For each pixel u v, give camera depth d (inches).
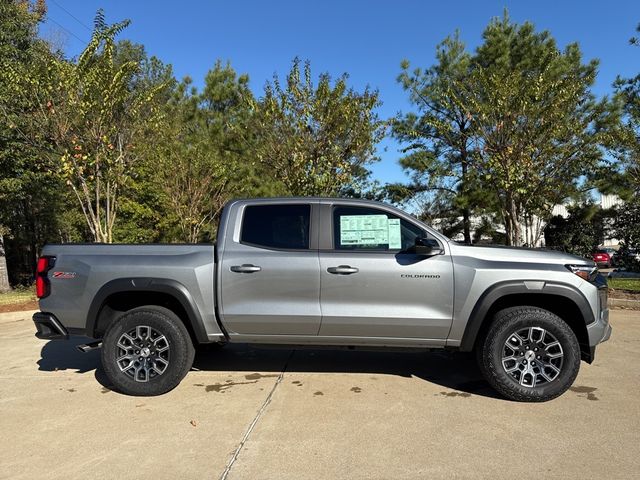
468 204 622.2
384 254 178.4
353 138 389.4
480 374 203.3
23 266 748.6
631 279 538.3
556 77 449.7
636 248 685.9
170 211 566.6
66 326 185.6
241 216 188.4
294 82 383.6
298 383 192.9
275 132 394.6
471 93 426.6
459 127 608.1
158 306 185.8
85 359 235.1
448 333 175.0
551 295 175.5
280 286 178.4
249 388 187.3
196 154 515.8
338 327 177.6
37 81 367.9
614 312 344.8
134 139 431.8
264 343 184.1
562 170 410.0
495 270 171.8
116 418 158.6
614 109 483.2
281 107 386.6
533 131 370.0
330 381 195.2
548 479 118.3
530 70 536.4
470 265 173.6
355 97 387.9
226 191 533.0
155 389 178.1
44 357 239.3
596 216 711.7
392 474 121.2
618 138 398.3
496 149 377.4
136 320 180.1
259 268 178.7
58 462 129.0
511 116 366.3
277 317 178.1
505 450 133.4
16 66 404.5
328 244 181.6
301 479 119.3
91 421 156.1
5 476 121.7
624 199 534.0
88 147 387.5
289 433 145.5
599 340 172.1
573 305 173.9
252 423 153.2
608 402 168.7
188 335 182.7
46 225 661.3
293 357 232.7
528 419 154.4
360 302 176.6
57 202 611.5
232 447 136.7
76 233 665.6
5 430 149.7
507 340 169.8
